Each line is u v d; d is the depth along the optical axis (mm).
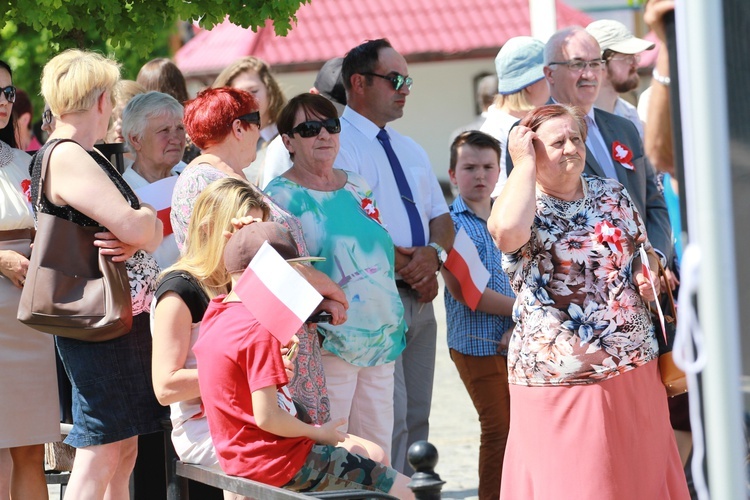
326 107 14422
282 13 15781
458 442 21922
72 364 13031
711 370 6492
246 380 10719
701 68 6414
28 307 12477
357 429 14461
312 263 13992
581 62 16344
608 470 11617
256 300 10609
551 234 11922
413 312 16219
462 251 15695
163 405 12281
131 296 12961
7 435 13594
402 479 11102
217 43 80312
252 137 13812
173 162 15891
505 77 18969
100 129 13250
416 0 84125
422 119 89500
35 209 12891
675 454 12203
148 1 16406
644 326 11938
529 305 12031
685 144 6582
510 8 83562
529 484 12141
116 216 12453
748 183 6492
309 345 12805
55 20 15328
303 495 9906
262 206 11938
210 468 11461
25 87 32031
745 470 6504
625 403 11734
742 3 6457
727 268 6426
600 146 16312
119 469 13875
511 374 12281
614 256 11852
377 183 16172
